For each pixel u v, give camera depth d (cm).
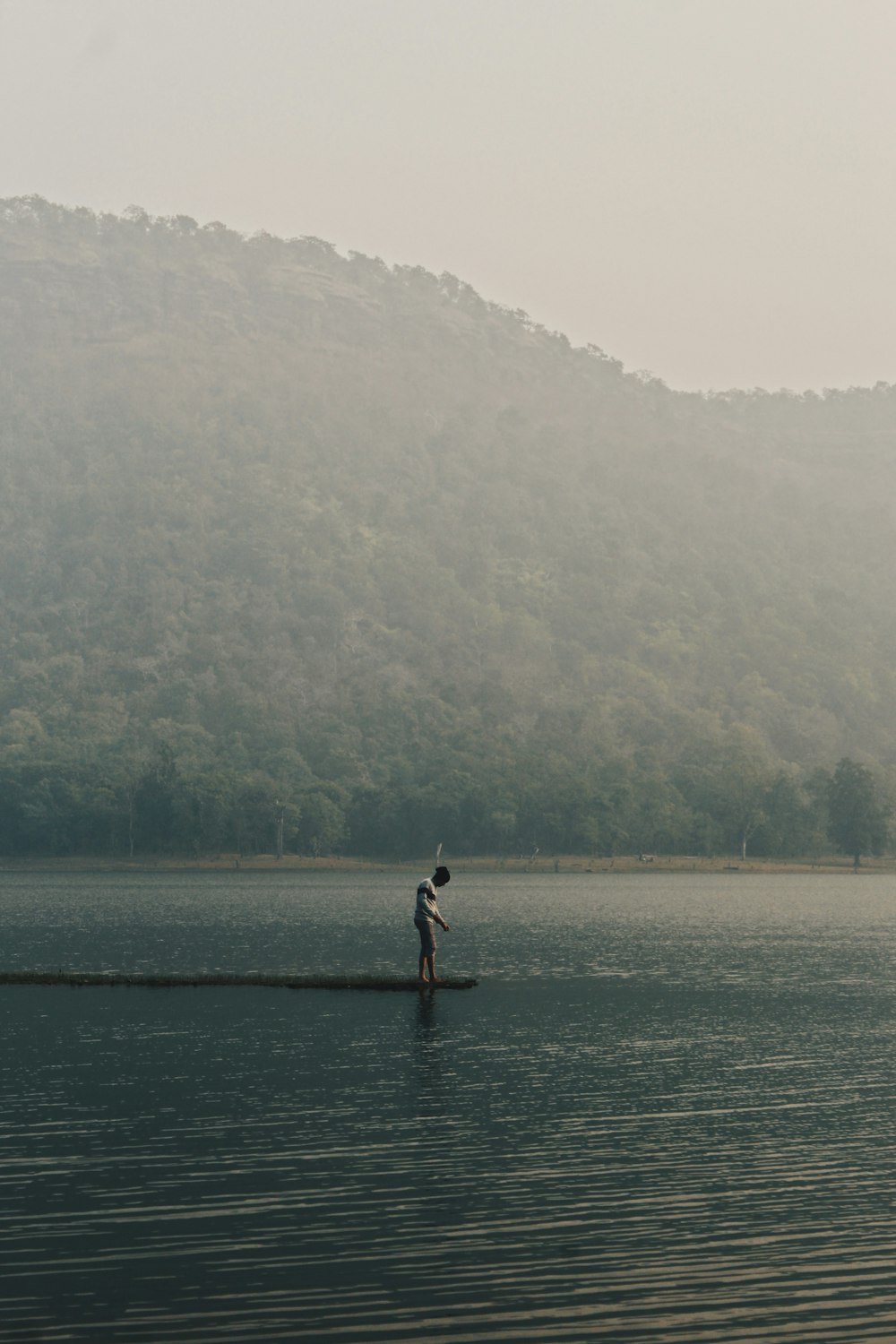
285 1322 1580
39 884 18912
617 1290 1677
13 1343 1518
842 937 7662
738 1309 1625
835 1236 1867
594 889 17162
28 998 4372
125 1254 1786
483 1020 3916
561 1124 2514
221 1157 2256
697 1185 2103
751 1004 4328
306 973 5384
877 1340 1546
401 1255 1786
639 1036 3612
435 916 4716
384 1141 2373
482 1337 1547
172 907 11738
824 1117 2578
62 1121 2514
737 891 16662
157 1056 3238
